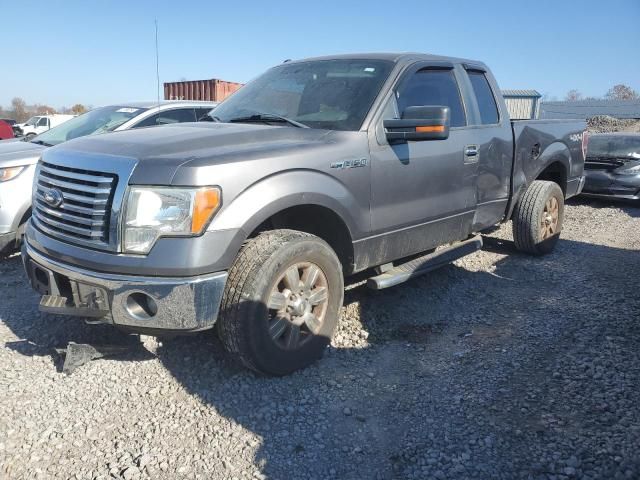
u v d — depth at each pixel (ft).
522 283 17.48
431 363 12.26
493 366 11.93
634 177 31.68
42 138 23.13
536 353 12.41
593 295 16.15
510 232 23.63
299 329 11.60
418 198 14.17
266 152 10.98
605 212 30.96
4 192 18.17
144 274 9.98
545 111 135.03
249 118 14.01
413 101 14.46
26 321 14.35
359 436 9.65
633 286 16.90
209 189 9.96
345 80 14.35
